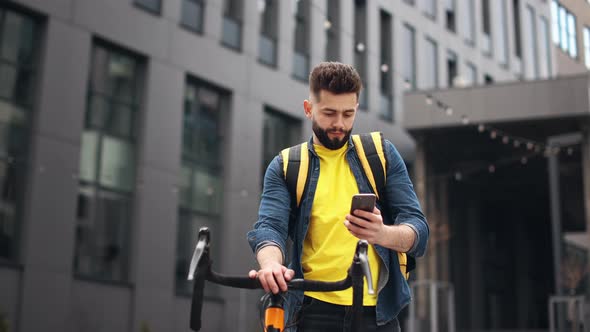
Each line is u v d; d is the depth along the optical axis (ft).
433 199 67.62
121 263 50.03
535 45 71.87
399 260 8.28
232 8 59.26
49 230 45.42
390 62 69.77
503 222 90.63
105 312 47.96
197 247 6.60
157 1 53.62
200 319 6.76
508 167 75.97
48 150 45.91
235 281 6.99
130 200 51.01
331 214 8.29
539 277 94.68
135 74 52.60
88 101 49.29
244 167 58.08
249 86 58.95
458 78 66.33
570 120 60.18
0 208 43.98
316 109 7.95
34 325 44.06
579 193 81.10
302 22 62.75
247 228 57.77
